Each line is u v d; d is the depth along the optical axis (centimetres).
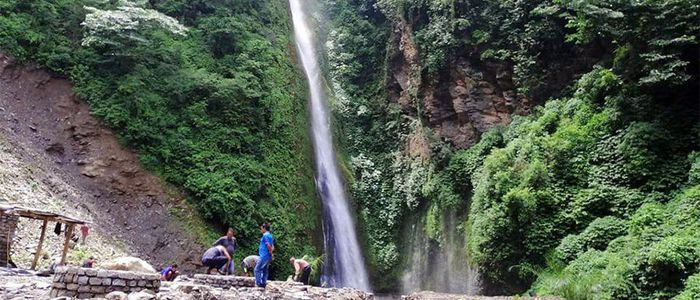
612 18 1756
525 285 1789
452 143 2591
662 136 1648
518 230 1808
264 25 2772
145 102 2038
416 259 2588
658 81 1659
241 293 887
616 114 1770
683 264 1246
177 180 1956
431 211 2517
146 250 1759
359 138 3092
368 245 2736
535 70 2327
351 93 3241
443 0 2667
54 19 2091
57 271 704
